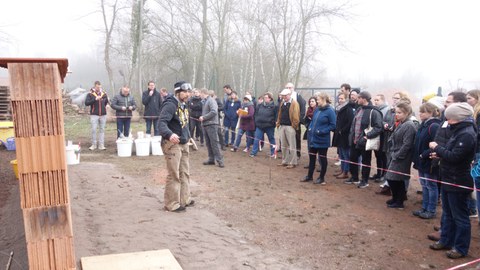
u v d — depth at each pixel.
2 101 16.08
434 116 5.81
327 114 7.65
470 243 4.93
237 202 6.43
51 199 2.51
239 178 8.15
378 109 7.32
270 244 4.76
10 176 7.95
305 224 5.50
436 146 4.48
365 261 4.37
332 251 4.62
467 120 4.34
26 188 2.46
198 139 14.08
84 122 20.03
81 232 4.80
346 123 8.22
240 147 12.81
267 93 10.73
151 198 6.45
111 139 13.86
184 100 5.82
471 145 4.24
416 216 5.95
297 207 6.27
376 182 8.07
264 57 33.12
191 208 6.00
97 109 11.36
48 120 2.44
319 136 7.70
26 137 2.43
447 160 4.39
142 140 10.44
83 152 10.98
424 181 5.88
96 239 4.61
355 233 5.21
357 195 7.06
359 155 7.82
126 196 6.52
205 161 9.85
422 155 5.66
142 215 5.55
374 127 7.18
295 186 7.62
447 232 4.64
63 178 2.51
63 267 2.58
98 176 7.92
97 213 5.61
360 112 7.51
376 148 7.20
